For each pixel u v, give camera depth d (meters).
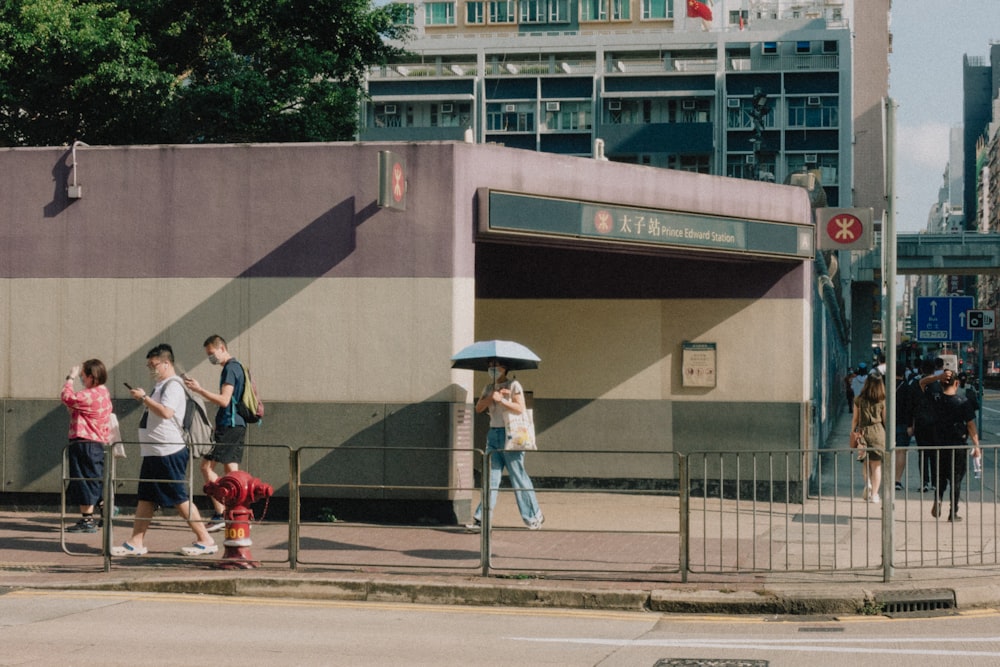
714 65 76.00
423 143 12.75
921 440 14.81
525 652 7.21
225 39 29.30
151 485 10.36
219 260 13.12
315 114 28.72
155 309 13.23
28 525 12.34
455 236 12.66
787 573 9.64
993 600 9.14
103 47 25.23
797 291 15.72
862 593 8.89
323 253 12.91
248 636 7.67
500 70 78.12
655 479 15.96
